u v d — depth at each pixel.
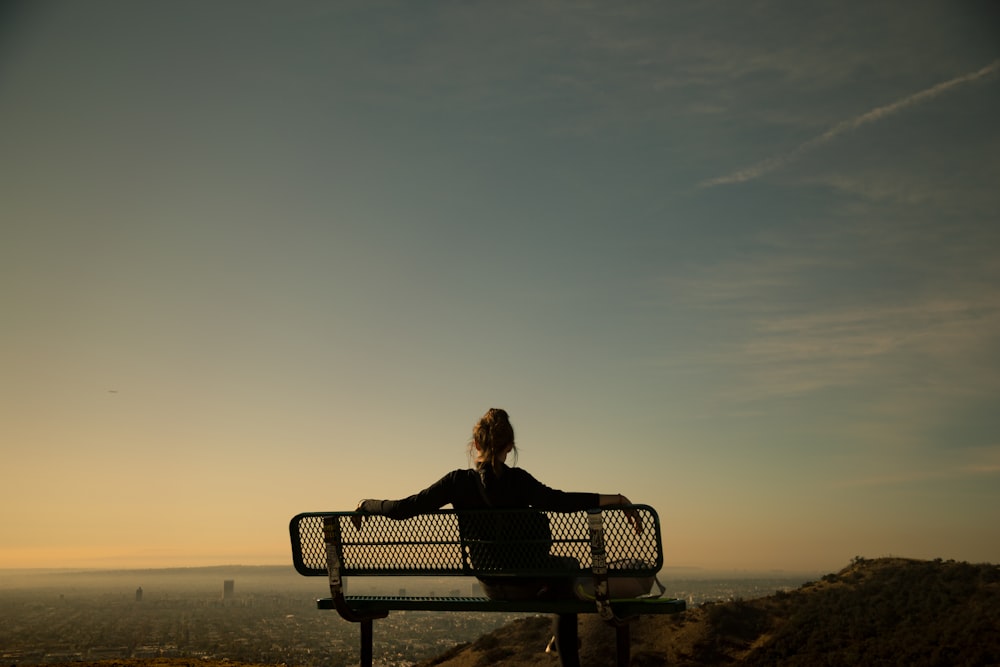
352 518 5.08
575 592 4.62
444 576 4.86
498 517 4.71
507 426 4.88
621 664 4.74
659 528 4.34
